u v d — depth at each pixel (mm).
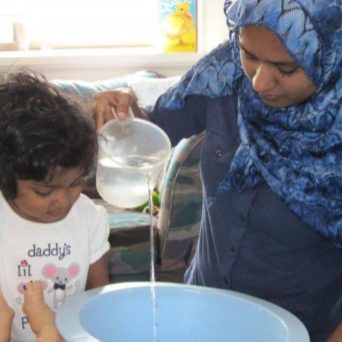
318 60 929
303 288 1080
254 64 941
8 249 1050
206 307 941
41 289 1005
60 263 1069
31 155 903
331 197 1025
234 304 921
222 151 1118
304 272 1071
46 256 1063
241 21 912
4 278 1048
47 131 914
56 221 1066
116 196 1128
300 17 888
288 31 883
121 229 2260
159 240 2336
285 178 1037
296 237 1053
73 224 1084
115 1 3195
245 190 1083
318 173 1021
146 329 941
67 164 924
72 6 3184
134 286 940
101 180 1125
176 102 1187
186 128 1212
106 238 1140
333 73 975
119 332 920
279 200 1049
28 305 965
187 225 2305
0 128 918
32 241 1057
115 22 3209
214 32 3045
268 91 942
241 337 912
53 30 3186
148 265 2318
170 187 2260
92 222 1114
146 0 3199
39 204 961
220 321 932
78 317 824
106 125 1106
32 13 3160
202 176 1146
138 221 2301
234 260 1106
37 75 1107
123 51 3045
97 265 1123
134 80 2658
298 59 901
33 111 929
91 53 3000
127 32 3225
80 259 1084
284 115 1040
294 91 948
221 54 1141
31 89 968
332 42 936
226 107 1130
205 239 1170
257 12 892
